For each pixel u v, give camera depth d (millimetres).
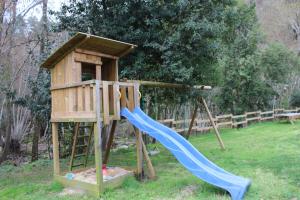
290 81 17922
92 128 6828
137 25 7852
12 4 9852
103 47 5605
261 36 15539
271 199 4219
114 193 4777
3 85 10484
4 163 10320
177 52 7352
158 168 6480
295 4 25203
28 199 4887
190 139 10977
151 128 5180
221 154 7578
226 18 10695
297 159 6359
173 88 8945
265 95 15734
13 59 11891
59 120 5559
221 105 15078
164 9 7504
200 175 4652
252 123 15234
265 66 15672
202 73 8727
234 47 14695
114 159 7820
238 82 14570
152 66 8203
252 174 5480
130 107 5660
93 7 7816
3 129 12891
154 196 4594
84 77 7508
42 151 11758
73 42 5145
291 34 24656
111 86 5336
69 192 5074
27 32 11906
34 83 8656
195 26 7117
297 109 16766
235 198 4184
